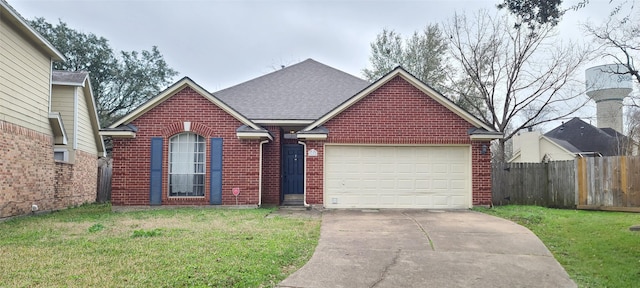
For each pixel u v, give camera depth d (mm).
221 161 13133
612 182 12180
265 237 7660
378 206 13242
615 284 5398
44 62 13172
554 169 13906
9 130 10992
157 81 33500
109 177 20375
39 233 8328
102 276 5148
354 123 13312
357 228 9086
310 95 15953
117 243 7102
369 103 13375
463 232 8641
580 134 32312
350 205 13234
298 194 15375
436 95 13109
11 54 11117
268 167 14609
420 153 13367
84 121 17188
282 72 18031
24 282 4902
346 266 6125
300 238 7746
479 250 7152
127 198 12953
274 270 5648
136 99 32469
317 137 13102
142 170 13008
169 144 13219
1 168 10594
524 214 10781
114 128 12859
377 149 13422
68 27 29812
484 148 13133
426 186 13281
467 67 26250
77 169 16250
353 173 13336
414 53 29391
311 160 13234
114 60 31531
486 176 13070
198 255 6168
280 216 11062
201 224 9289
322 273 5770
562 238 8023
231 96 15891
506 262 6441
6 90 10844
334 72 18000
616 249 6992
